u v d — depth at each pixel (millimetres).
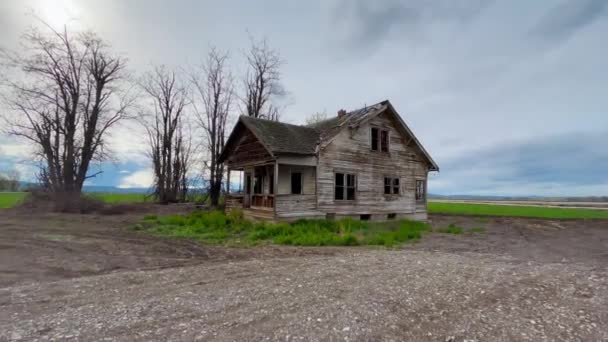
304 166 18406
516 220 22266
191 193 35500
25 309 4809
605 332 4156
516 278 6758
